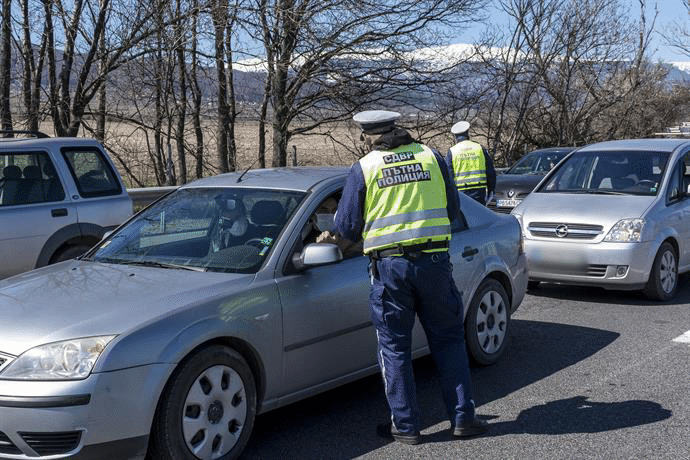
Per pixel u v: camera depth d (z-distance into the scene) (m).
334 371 5.18
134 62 17.12
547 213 9.07
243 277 4.77
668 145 9.96
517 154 26.28
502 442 4.90
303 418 5.41
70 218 8.34
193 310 4.35
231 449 4.48
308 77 18.41
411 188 4.71
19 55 16.30
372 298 4.79
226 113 19.16
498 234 6.58
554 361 6.66
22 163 8.17
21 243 7.95
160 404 4.14
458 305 4.86
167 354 4.14
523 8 24.03
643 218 8.73
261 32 17.62
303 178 5.59
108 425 3.96
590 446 4.81
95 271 5.04
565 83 26.45
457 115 20.91
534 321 8.13
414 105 20.09
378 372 5.73
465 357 4.96
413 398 4.88
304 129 19.44
